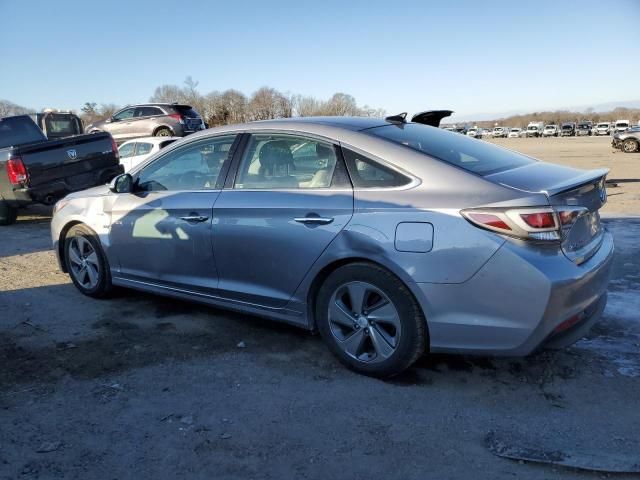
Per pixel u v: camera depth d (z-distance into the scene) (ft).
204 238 13.98
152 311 16.46
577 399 10.81
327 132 12.57
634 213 29.94
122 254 16.28
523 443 9.44
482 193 10.49
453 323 10.63
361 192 11.66
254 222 12.99
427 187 11.02
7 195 31.32
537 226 9.97
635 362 12.26
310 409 10.74
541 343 10.26
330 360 12.88
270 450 9.45
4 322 15.74
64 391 11.62
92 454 9.43
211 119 194.80
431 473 8.76
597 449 9.19
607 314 14.96
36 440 9.84
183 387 11.71
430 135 13.24
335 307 12.14
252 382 11.88
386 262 11.02
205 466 9.06
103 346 13.91
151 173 15.88
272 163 13.26
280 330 14.76
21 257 24.21
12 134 32.58
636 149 92.53
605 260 11.44
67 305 17.17
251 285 13.46
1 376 12.34
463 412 10.49
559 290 9.95
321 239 11.89
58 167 31.73
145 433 10.02
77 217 17.42
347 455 9.27
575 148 115.65
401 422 10.21
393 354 11.36
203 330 14.88
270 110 196.24
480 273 10.23
